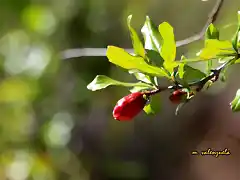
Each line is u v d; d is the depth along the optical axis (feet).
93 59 3.58
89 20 3.63
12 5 3.67
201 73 1.48
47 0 3.72
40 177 3.75
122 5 3.52
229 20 2.45
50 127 3.78
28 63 3.82
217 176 3.73
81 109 3.83
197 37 1.84
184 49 2.66
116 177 3.98
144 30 1.49
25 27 3.80
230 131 3.85
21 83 3.80
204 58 1.40
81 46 3.67
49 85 3.78
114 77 3.53
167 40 1.42
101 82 1.49
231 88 3.65
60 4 3.70
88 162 3.91
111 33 3.60
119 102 1.46
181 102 1.47
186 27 3.43
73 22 3.67
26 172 3.74
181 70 1.46
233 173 3.74
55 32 3.75
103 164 3.94
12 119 3.81
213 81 1.48
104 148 3.97
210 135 3.92
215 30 1.47
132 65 1.43
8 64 3.86
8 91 3.79
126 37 3.54
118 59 1.42
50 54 3.74
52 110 3.80
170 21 3.48
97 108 3.83
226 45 1.39
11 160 3.76
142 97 1.46
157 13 3.49
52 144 3.78
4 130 3.78
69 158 3.83
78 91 3.71
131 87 1.57
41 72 3.77
